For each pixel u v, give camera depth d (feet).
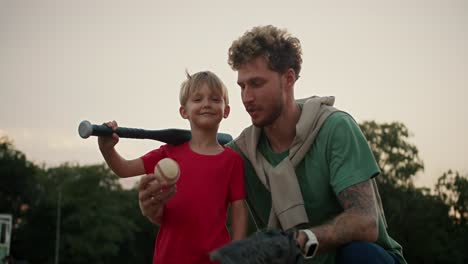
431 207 179.42
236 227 13.99
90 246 228.02
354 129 13.14
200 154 14.26
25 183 235.40
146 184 12.83
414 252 171.01
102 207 246.47
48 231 231.91
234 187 14.21
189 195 13.73
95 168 265.34
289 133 13.73
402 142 178.60
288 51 13.21
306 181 13.51
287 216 13.21
